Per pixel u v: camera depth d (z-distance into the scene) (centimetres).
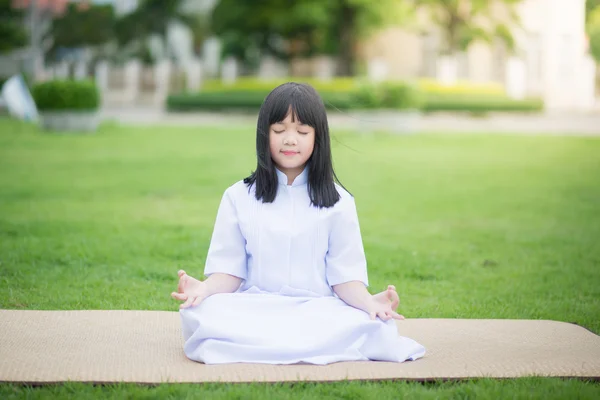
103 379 281
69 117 1603
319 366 301
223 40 2948
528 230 682
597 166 1171
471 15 2623
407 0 2717
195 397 265
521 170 1123
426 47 2972
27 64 2817
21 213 711
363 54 2922
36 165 1085
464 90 2545
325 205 321
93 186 901
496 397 272
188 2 3045
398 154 1326
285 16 2633
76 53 2945
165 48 3047
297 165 317
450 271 530
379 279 508
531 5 2764
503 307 438
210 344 303
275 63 3009
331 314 312
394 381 288
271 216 321
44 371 288
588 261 564
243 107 2384
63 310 396
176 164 1127
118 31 2891
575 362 314
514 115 2419
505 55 2864
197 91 2702
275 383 281
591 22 2864
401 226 694
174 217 712
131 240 600
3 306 415
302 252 321
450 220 729
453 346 339
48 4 2836
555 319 414
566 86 2748
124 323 368
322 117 316
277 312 311
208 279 321
